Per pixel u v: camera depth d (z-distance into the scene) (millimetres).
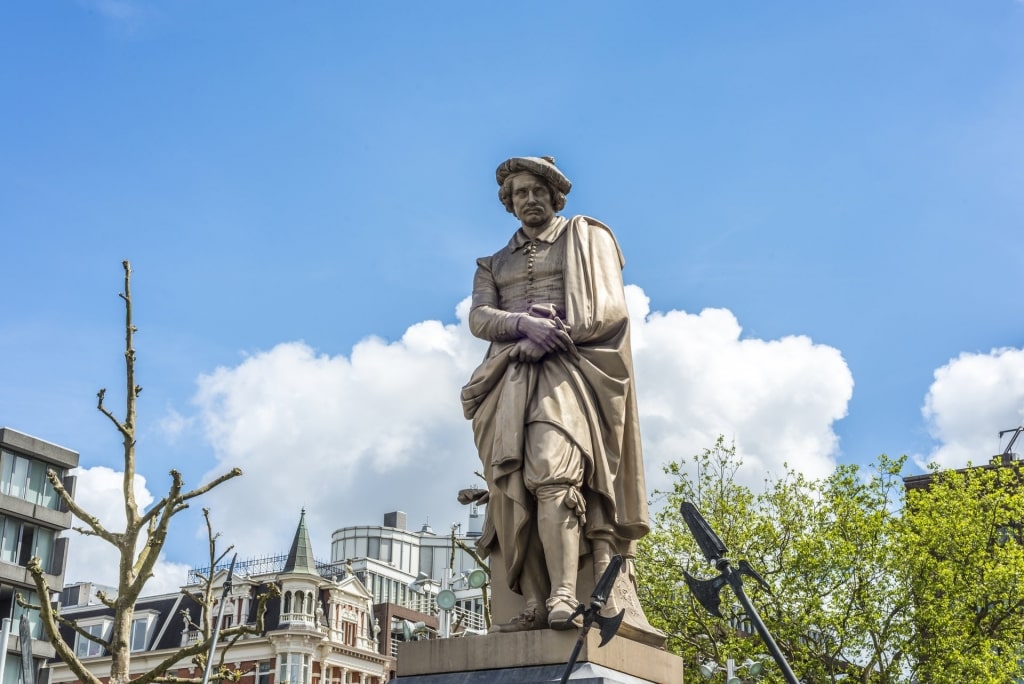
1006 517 33906
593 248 8156
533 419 7512
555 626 6895
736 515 33438
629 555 7762
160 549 19094
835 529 33125
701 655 31750
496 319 7965
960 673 30734
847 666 31578
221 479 19359
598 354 7770
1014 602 32125
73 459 52000
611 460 7633
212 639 20375
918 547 32406
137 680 19391
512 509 7508
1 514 48656
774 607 31594
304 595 55969
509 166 8406
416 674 7227
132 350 19938
